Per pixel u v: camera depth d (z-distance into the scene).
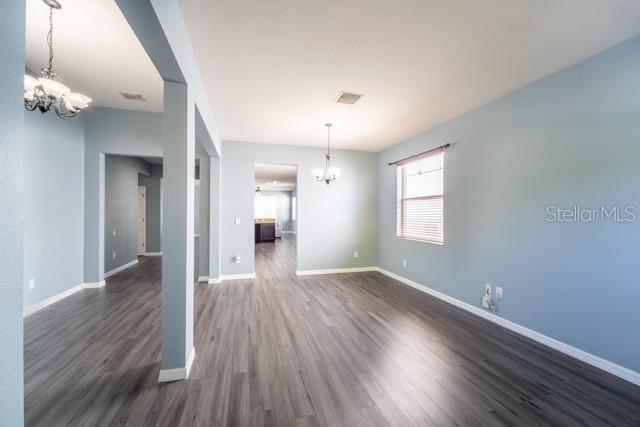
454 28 1.88
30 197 3.15
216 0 1.66
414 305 3.51
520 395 1.77
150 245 7.57
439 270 3.82
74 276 3.89
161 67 1.74
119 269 5.41
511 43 2.04
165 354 1.88
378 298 3.79
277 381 1.89
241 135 4.53
